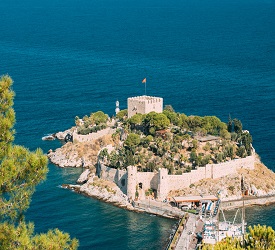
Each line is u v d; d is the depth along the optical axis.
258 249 108.19
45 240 83.75
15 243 82.56
